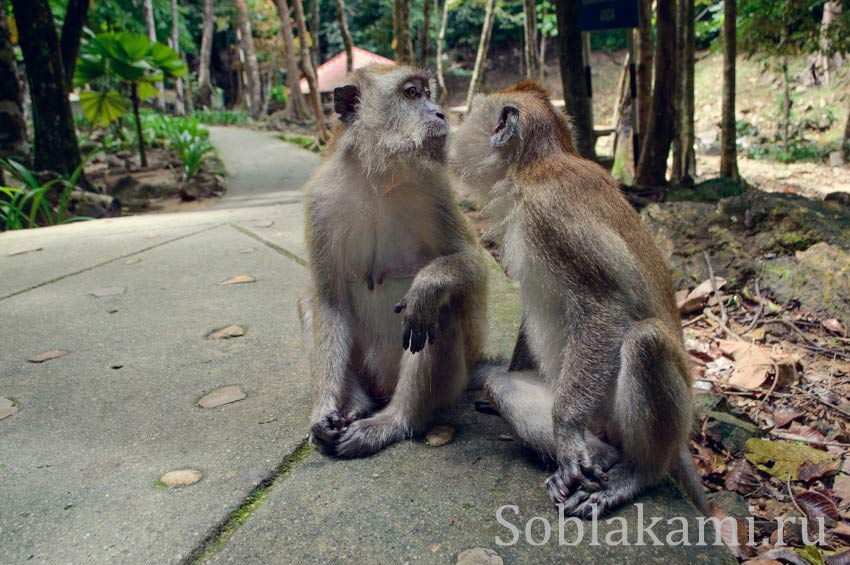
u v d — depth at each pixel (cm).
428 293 81
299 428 86
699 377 128
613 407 76
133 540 66
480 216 89
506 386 80
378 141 87
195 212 258
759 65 598
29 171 274
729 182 204
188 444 83
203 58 1023
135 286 145
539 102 82
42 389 99
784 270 152
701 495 82
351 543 65
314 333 89
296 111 859
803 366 129
